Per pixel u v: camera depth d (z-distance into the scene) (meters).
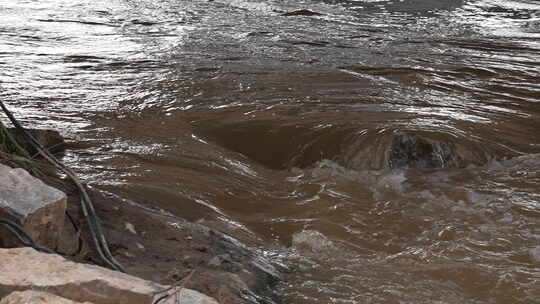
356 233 6.93
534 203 7.82
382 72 13.09
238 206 7.46
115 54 14.38
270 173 8.58
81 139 9.05
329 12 21.36
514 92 12.08
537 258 6.45
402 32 18.00
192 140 9.28
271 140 9.27
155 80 12.23
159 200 7.20
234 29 17.75
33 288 3.90
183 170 8.20
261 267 5.83
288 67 13.34
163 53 14.55
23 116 9.95
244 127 9.63
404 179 8.40
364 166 8.70
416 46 15.99
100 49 14.88
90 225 5.39
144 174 7.94
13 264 4.11
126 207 6.24
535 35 18.19
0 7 20.27
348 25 18.94
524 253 6.56
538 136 9.88
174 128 9.70
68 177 6.52
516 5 23.64
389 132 9.15
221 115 10.16
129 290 3.99
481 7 22.97
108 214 5.95
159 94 11.34
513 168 8.84
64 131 9.36
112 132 9.44
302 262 6.20
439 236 6.91
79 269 4.14
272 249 6.45
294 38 16.61
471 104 11.20
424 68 13.50
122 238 5.61
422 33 17.91
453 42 16.61
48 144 8.62
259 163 8.88
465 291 5.84
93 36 16.38
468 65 13.91
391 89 11.88
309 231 6.85
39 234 4.85
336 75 12.70
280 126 9.55
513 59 14.80
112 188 7.34
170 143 9.11
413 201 7.80
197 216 6.98
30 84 11.82
